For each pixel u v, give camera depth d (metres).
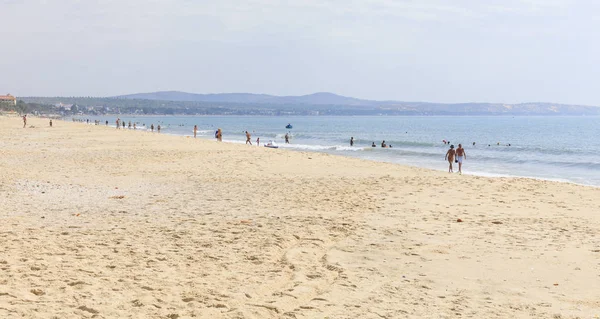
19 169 22.14
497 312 6.20
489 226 11.29
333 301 6.57
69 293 6.63
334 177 20.75
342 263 8.38
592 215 12.69
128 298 6.51
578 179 28.91
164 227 10.96
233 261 8.38
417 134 107.38
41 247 9.06
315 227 11.02
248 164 25.69
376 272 7.89
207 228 10.86
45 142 42.53
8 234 10.03
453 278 7.59
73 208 13.28
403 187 17.53
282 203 14.27
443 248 9.34
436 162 39.66
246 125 181.12
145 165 24.83
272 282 7.32
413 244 9.64
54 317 5.79
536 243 9.70
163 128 131.00
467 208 13.62
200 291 6.84
